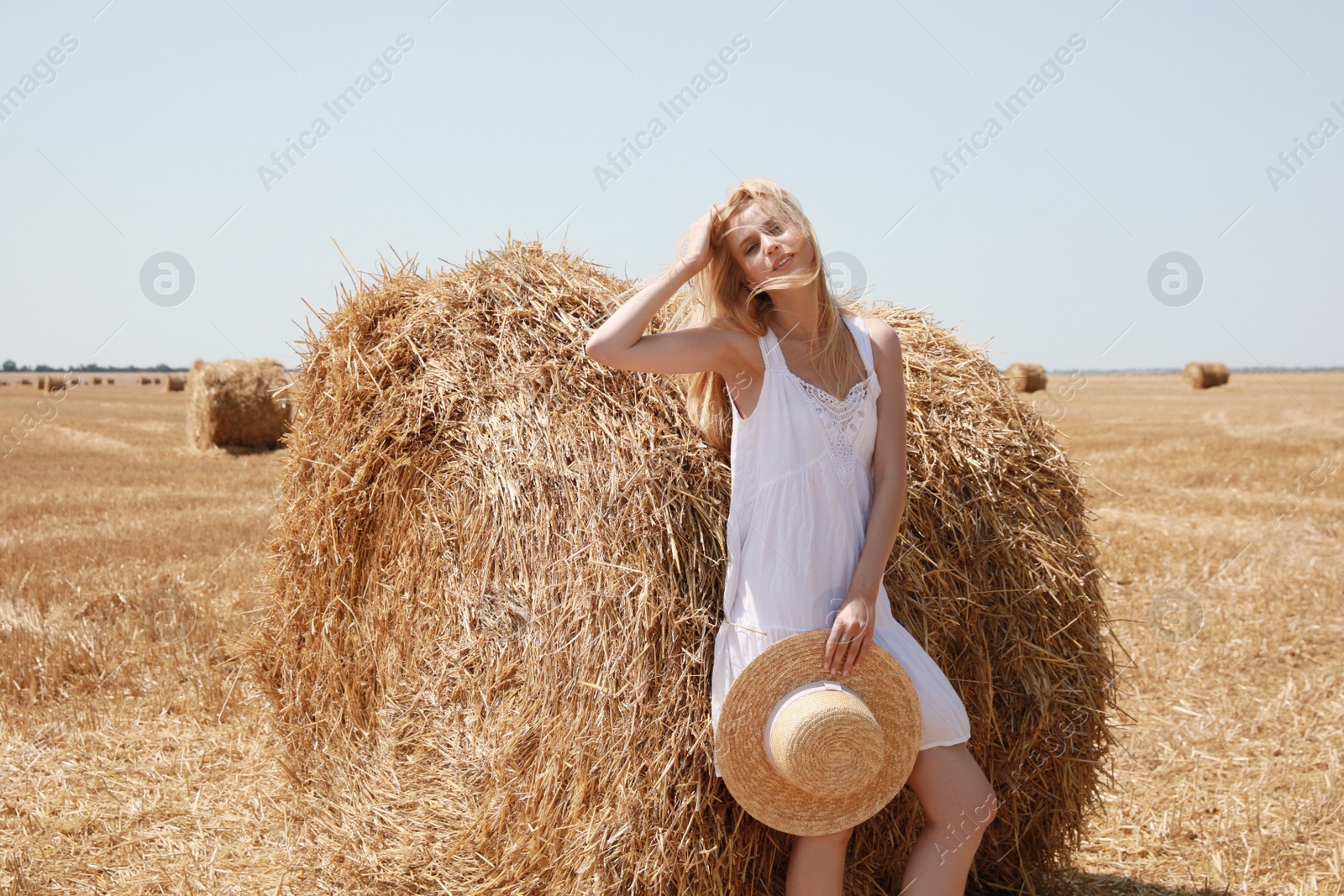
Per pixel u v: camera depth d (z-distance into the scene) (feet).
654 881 8.25
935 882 7.77
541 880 9.04
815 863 7.90
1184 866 10.78
